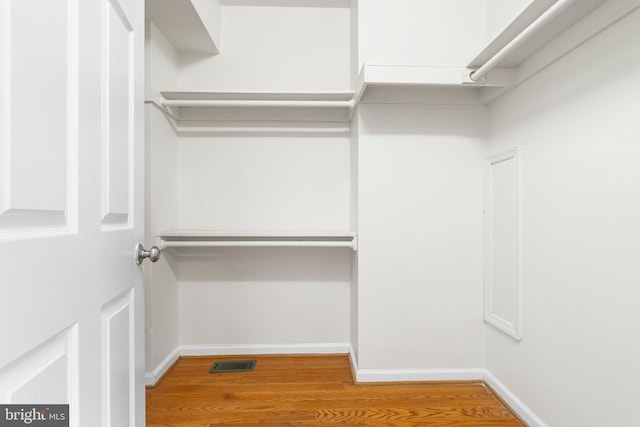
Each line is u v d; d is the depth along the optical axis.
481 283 1.87
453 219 1.85
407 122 1.84
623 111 1.02
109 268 0.70
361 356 1.84
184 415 1.54
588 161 1.15
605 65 1.08
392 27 1.79
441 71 1.59
